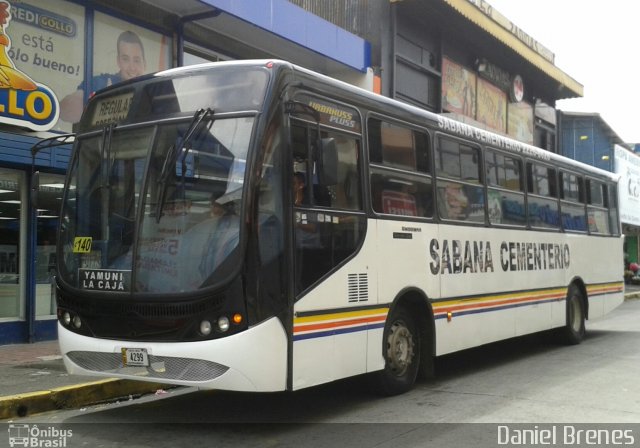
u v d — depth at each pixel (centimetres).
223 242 542
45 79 1021
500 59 2306
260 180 555
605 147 3189
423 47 1916
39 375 775
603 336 1317
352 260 649
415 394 752
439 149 819
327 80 648
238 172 552
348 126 668
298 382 570
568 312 1148
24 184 1027
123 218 594
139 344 559
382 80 1709
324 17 1670
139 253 572
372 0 1725
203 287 538
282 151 576
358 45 1602
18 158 963
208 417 655
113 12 1130
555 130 2855
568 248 1155
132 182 600
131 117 625
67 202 645
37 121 991
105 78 1116
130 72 1160
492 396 739
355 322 646
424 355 782
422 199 777
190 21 1246
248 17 1264
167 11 1221
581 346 1164
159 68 1212
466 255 852
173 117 596
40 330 1038
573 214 1191
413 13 1834
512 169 995
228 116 572
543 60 2428
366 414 659
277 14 1338
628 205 3394
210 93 591
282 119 580
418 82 1894
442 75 1984
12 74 964
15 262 1020
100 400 731
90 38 1091
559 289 1112
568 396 738
